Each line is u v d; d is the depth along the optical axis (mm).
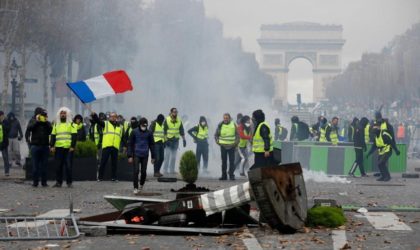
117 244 25266
